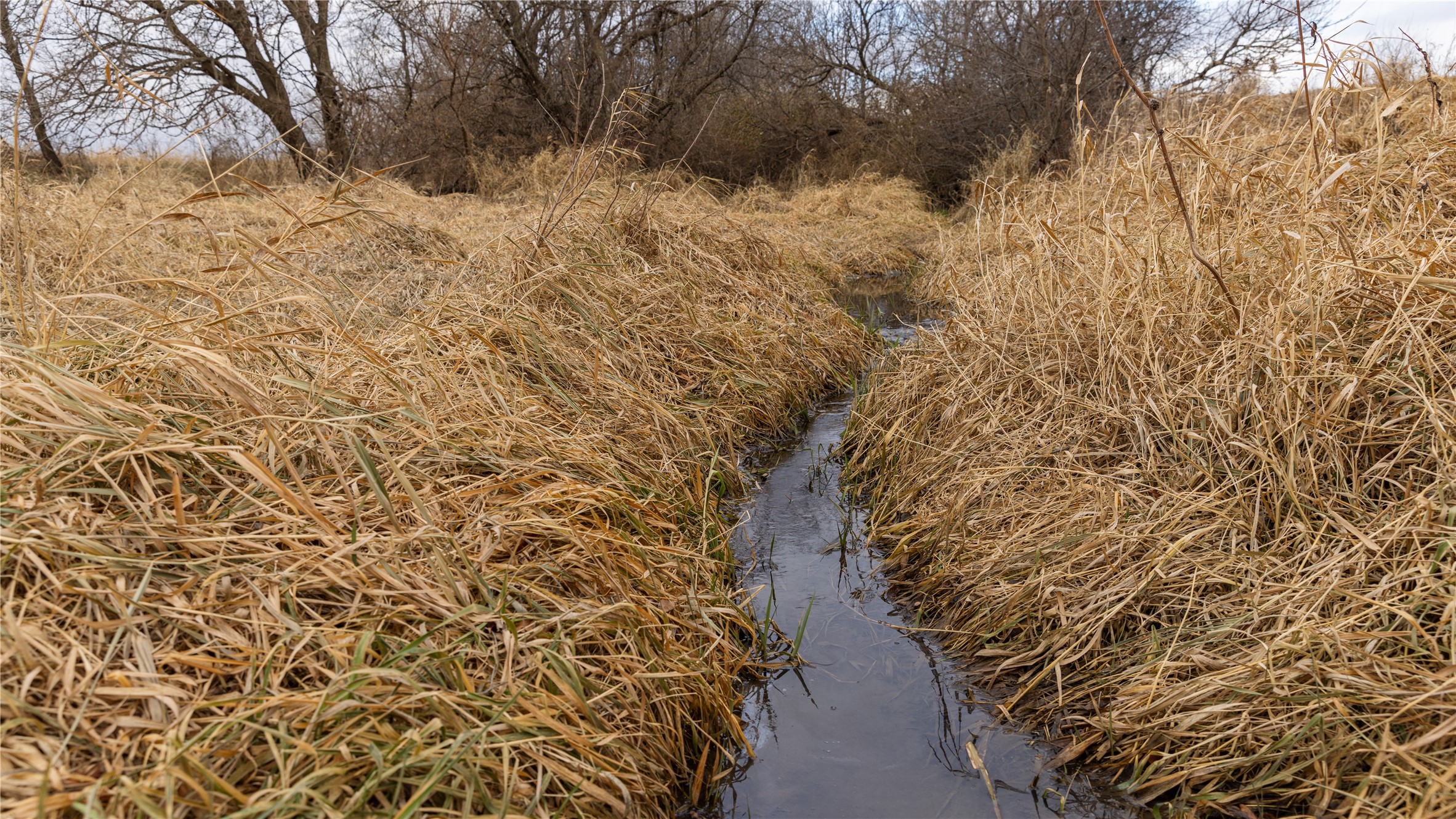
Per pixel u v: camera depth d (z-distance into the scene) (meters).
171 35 16.92
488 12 17.67
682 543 3.12
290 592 1.85
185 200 2.58
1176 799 2.12
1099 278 3.84
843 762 2.42
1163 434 3.14
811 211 15.09
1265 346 2.92
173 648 1.68
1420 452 2.47
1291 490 2.51
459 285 4.52
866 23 25.06
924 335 5.00
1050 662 2.65
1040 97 16.20
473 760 1.66
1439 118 3.85
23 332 2.33
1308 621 2.20
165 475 2.05
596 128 17.39
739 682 2.77
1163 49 16.05
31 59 2.15
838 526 3.94
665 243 6.10
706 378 5.08
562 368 4.05
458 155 17.62
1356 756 1.93
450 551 2.22
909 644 2.98
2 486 1.76
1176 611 2.54
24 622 1.56
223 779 1.48
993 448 3.69
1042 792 2.25
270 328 3.04
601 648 2.26
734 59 19.59
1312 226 3.09
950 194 17.77
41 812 1.23
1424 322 2.62
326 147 18.19
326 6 18.36
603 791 1.85
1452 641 1.94
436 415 2.84
